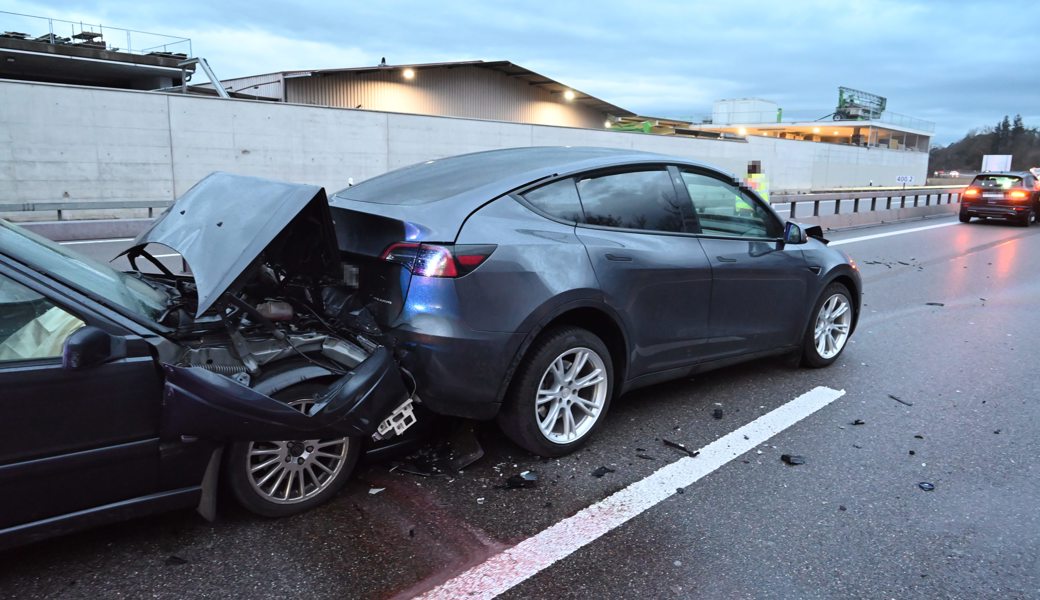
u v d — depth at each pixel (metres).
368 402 2.81
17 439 2.19
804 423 4.13
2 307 2.27
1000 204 18.84
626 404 4.36
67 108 18.25
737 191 4.44
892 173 54.00
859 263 11.47
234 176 3.34
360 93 35.12
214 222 2.95
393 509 2.98
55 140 18.16
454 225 3.07
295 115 23.09
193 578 2.46
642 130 43.06
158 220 3.33
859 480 3.39
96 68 31.78
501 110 40.19
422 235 3.02
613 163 3.77
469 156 4.06
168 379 2.42
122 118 19.25
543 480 3.29
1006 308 7.81
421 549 2.69
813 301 4.91
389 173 4.02
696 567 2.63
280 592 2.40
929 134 66.12
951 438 3.95
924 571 2.63
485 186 3.33
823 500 3.18
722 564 2.65
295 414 2.59
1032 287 9.28
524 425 3.31
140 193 19.88
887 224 19.59
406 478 3.26
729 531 2.90
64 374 2.25
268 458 2.81
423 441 3.56
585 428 3.59
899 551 2.77
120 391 2.36
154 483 2.50
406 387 3.03
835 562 2.68
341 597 2.38
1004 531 2.94
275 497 2.83
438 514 2.95
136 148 19.64
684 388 4.71
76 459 2.30
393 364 2.95
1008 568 2.66
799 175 43.88
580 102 43.91
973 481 3.40
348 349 3.01
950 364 5.46
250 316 2.86
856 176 49.19
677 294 3.84
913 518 3.04
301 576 2.49
